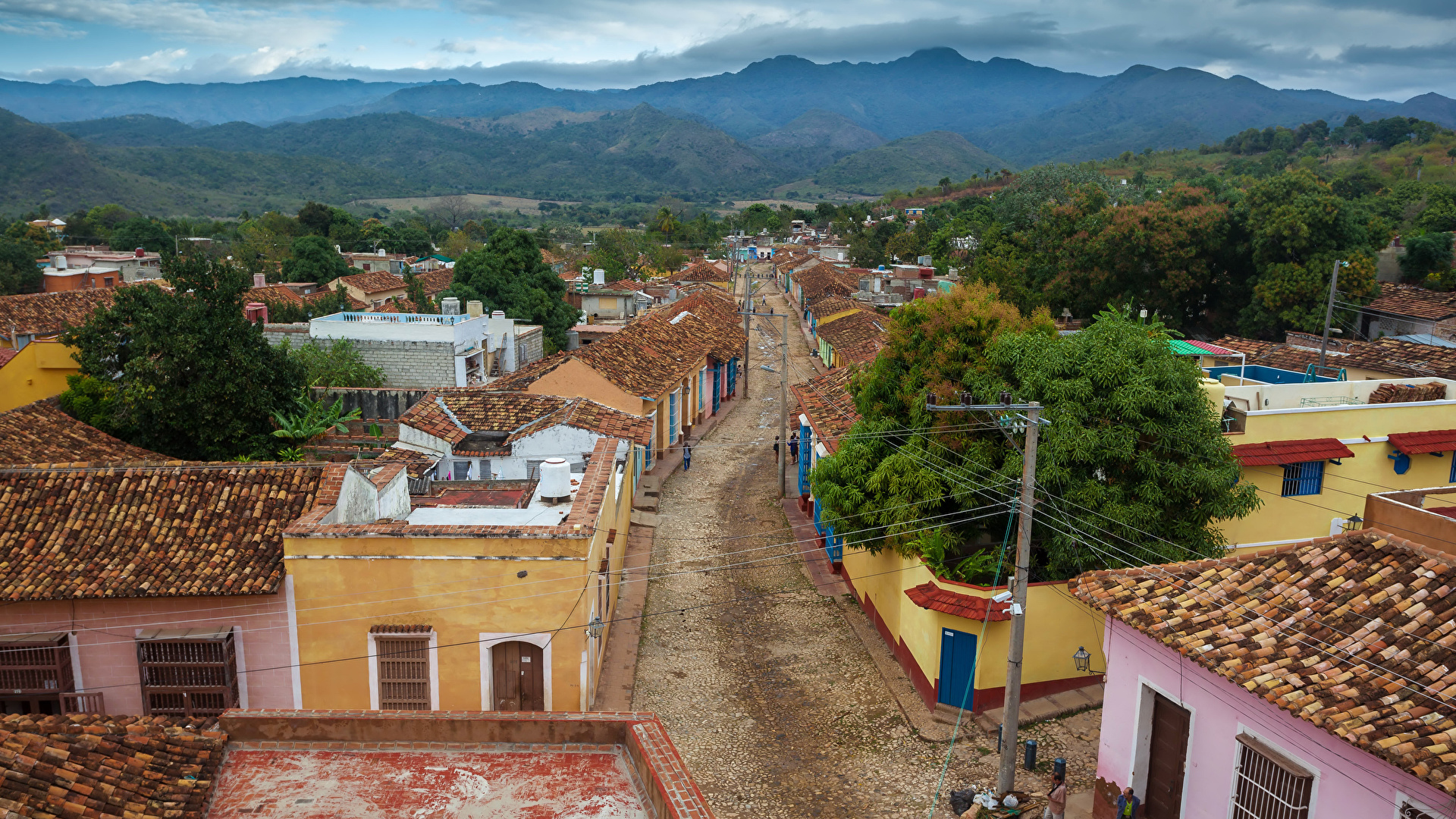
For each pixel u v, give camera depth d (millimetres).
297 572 15320
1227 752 11312
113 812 8992
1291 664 10531
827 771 15992
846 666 19781
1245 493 17062
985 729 16906
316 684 15695
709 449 38250
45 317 41844
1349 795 9703
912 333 20594
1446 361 30656
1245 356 30703
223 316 27531
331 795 9672
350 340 36469
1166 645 11547
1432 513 12844
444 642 15664
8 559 15195
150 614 15273
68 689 15219
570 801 9586
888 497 19094
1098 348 16938
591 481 18703
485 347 40156
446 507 19016
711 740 16953
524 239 55312
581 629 15727
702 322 47719
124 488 16625
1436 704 9344
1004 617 16906
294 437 28141
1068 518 16750
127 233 98625
